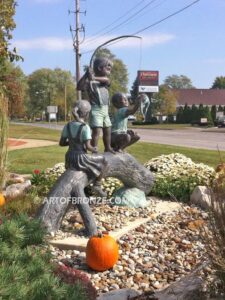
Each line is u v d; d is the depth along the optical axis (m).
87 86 7.53
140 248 6.39
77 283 3.19
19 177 11.38
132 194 8.21
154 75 88.38
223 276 4.05
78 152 6.97
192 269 5.29
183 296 4.25
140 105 7.88
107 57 7.77
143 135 39.69
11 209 7.88
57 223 6.67
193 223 7.20
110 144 7.90
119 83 95.06
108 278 5.54
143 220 7.46
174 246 6.46
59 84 115.69
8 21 15.38
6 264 2.93
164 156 11.49
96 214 7.55
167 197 9.25
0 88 14.59
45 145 25.39
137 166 8.14
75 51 44.34
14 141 26.42
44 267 3.11
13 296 2.53
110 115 8.39
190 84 157.88
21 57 15.58
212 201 4.11
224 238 3.98
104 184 8.88
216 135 39.00
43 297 2.74
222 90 112.88
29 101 115.75
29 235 3.71
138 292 4.89
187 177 9.45
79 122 7.02
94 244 5.67
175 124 76.50
